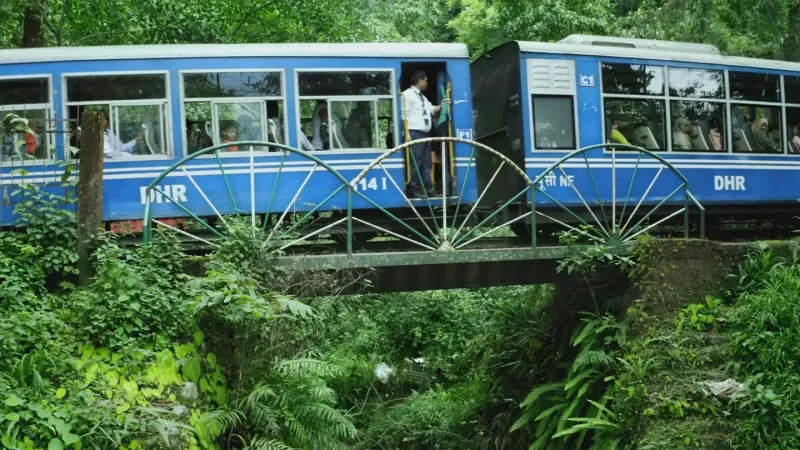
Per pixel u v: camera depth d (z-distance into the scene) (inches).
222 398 274.2
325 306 338.3
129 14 567.8
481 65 442.9
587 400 342.6
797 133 471.2
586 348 344.5
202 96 367.9
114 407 232.8
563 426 336.2
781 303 317.4
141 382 250.2
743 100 456.8
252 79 372.5
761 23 593.3
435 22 1004.6
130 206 358.6
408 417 478.6
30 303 270.4
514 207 413.7
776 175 461.4
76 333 257.8
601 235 361.1
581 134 414.3
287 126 373.7
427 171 384.2
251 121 371.9
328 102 378.6
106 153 357.4
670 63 438.0
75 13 577.6
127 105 362.0
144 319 267.1
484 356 458.6
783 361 301.7
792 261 353.7
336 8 658.2
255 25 633.0
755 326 315.9
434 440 456.8
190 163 363.9
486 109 438.9
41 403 222.2
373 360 553.3
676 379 308.7
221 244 298.2
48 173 350.9
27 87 357.4
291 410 287.7
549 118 410.3
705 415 298.4
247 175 368.2
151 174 360.8
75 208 330.0
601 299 366.3
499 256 331.3
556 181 407.2
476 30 798.5
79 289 278.5
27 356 230.7
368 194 378.6
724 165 446.6
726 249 350.6
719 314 331.9
